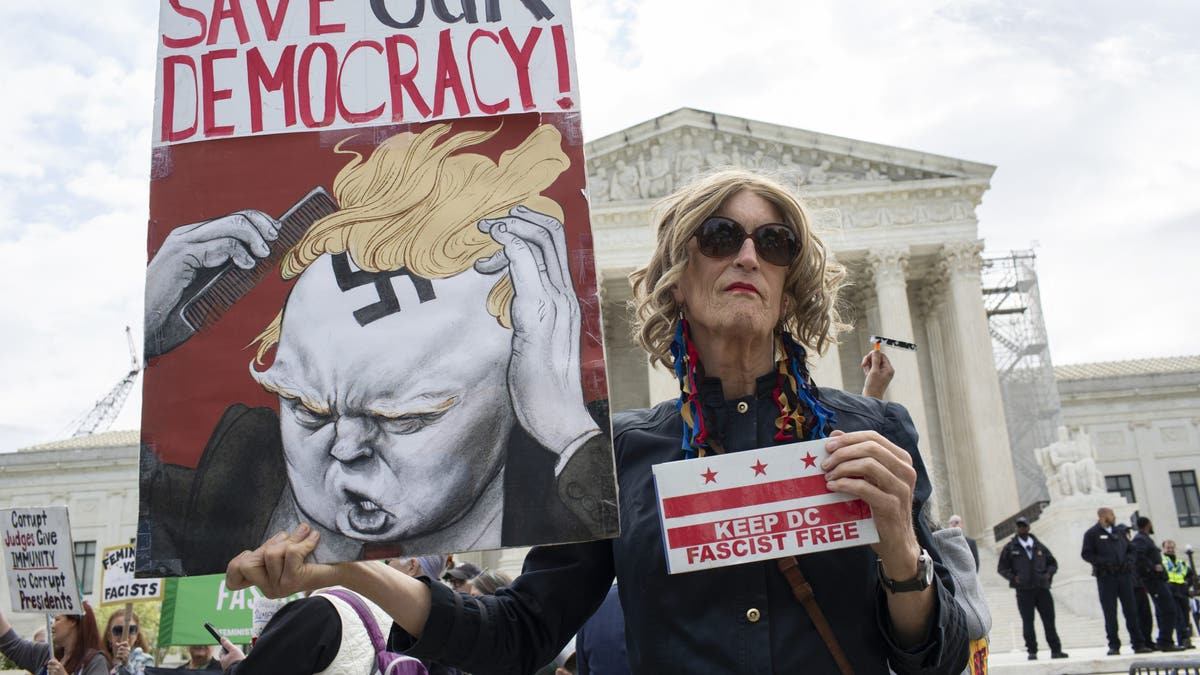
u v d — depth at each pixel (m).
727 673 2.45
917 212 45.72
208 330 2.59
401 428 2.52
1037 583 18.98
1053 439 51.62
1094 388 57.91
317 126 2.71
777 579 2.54
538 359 2.55
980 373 43.88
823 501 2.45
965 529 44.81
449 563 8.26
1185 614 23.95
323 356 2.57
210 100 2.73
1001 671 15.87
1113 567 18.67
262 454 2.52
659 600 2.56
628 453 2.84
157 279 2.62
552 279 2.60
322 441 2.52
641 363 48.84
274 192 2.67
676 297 2.95
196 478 2.51
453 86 2.72
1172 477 56.69
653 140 47.16
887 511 2.38
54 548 8.81
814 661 2.46
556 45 2.74
